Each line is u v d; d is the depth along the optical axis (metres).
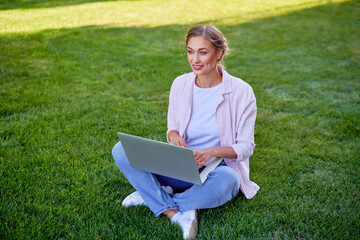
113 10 9.70
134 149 2.10
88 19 8.52
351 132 3.55
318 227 2.23
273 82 5.05
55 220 2.22
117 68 5.41
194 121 2.35
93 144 3.22
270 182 2.72
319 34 7.78
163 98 4.43
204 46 2.10
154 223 2.24
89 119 3.72
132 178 2.28
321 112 4.04
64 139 3.29
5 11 9.03
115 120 3.74
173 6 10.53
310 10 10.28
